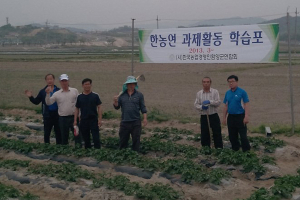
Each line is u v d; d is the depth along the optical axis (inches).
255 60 526.0
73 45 5836.6
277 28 510.9
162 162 418.6
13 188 354.0
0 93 1043.9
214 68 1681.8
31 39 6973.4
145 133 599.8
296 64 1771.7
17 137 604.7
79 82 1273.4
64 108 493.7
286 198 326.6
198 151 460.4
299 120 679.7
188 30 553.6
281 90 1036.5
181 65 1876.2
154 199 329.7
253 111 773.3
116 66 1845.5
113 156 433.4
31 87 1170.6
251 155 425.7
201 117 482.0
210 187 361.1
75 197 353.1
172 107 815.7
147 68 1743.4
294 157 467.5
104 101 911.7
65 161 457.1
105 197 341.4
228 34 533.6
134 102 471.2
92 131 485.4
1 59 2282.2
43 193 370.3
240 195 352.5
